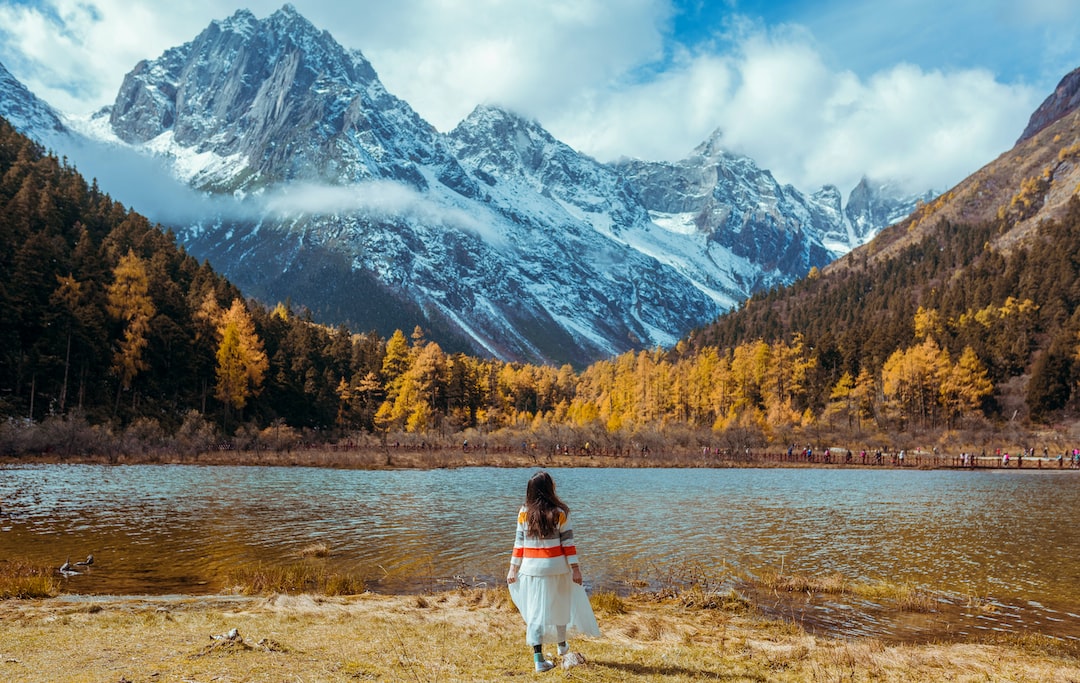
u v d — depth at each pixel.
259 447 81.38
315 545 24.42
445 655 9.13
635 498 42.50
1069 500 43.34
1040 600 18.06
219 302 121.38
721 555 23.80
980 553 24.64
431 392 124.56
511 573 8.67
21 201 104.12
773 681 8.91
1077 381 114.75
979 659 12.02
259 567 20.52
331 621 12.32
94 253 97.81
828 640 13.65
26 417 74.38
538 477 8.70
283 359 113.44
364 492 43.28
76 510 31.89
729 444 98.81
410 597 16.34
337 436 107.62
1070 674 11.05
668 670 8.79
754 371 137.88
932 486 54.66
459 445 97.31
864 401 122.31
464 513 33.53
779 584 19.22
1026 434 108.81
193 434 77.44
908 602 17.28
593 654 9.53
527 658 9.06
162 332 95.88
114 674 7.58
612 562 22.48
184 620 11.90
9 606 13.55
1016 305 144.12
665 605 16.88
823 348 146.88
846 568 21.94
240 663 8.20
